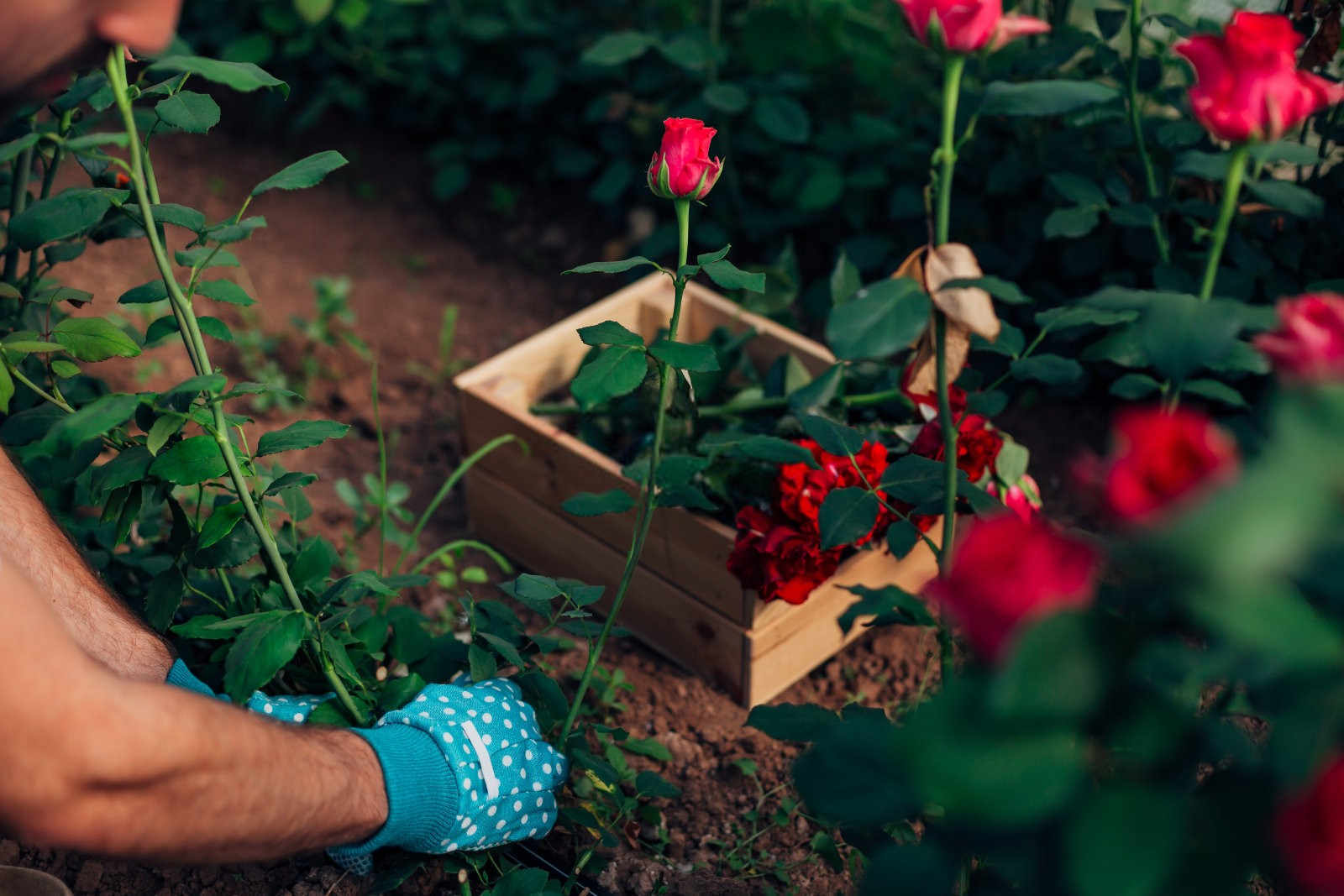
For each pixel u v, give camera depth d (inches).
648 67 128.9
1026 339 107.4
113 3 35.4
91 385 73.2
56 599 56.0
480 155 139.0
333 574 90.0
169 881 62.3
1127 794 27.8
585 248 133.6
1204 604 24.5
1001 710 26.0
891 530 56.4
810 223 123.6
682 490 61.2
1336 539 24.5
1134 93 85.8
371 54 141.5
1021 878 35.9
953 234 112.2
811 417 60.3
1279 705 28.0
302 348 114.0
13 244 67.4
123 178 64.7
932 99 119.0
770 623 78.5
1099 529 92.9
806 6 119.6
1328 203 86.4
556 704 64.4
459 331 122.2
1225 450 25.7
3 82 36.1
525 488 89.4
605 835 65.3
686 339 100.0
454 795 56.0
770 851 70.7
